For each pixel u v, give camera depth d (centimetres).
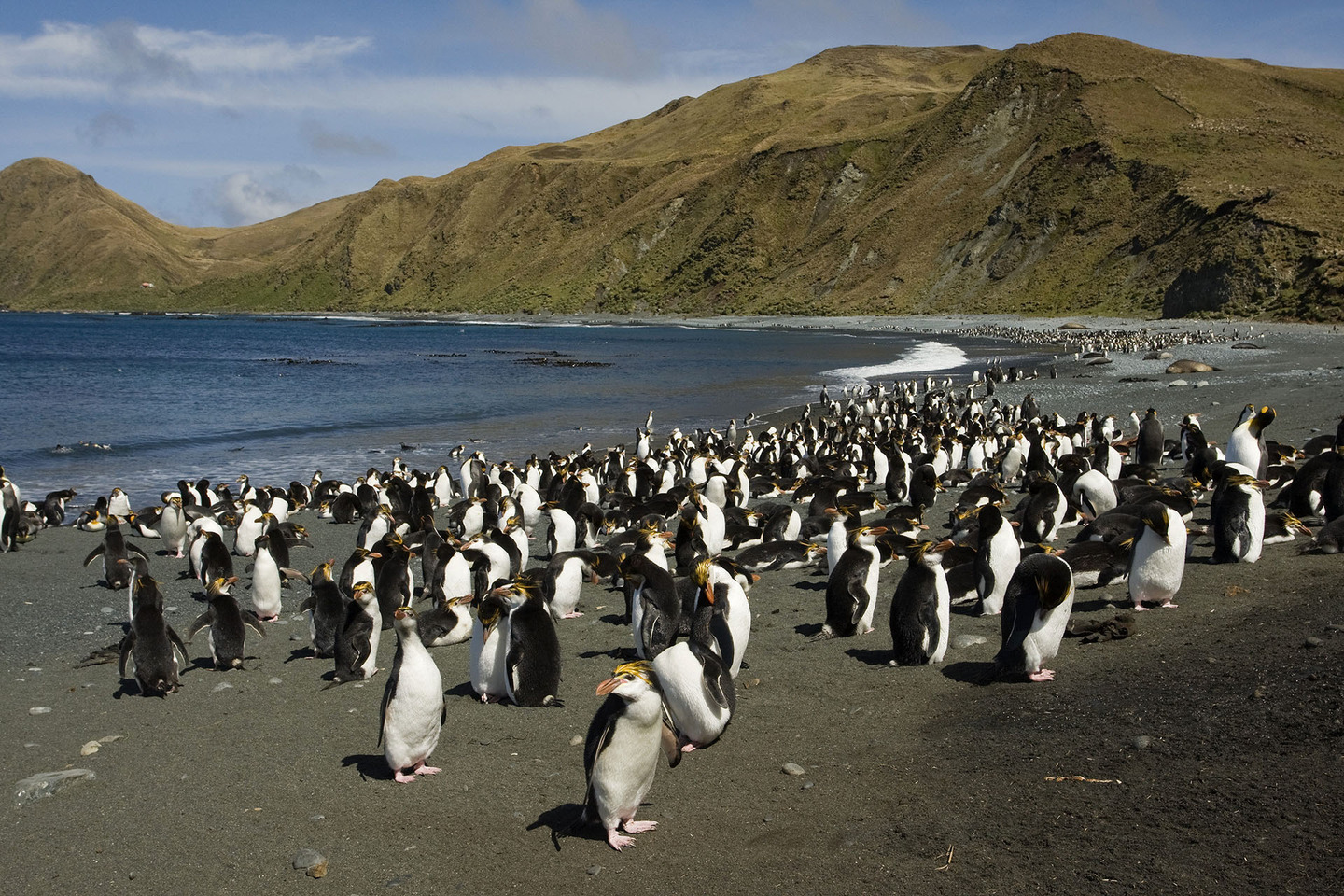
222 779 820
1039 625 898
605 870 637
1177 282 9706
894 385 5775
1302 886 530
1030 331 9619
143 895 640
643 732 653
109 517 1645
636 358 8781
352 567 1310
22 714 1012
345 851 684
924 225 14988
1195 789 651
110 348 11225
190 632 1120
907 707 886
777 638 1143
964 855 615
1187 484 1795
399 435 3984
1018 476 2412
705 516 1520
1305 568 1182
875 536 1144
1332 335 6844
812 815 694
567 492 1911
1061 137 14212
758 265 17425
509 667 946
